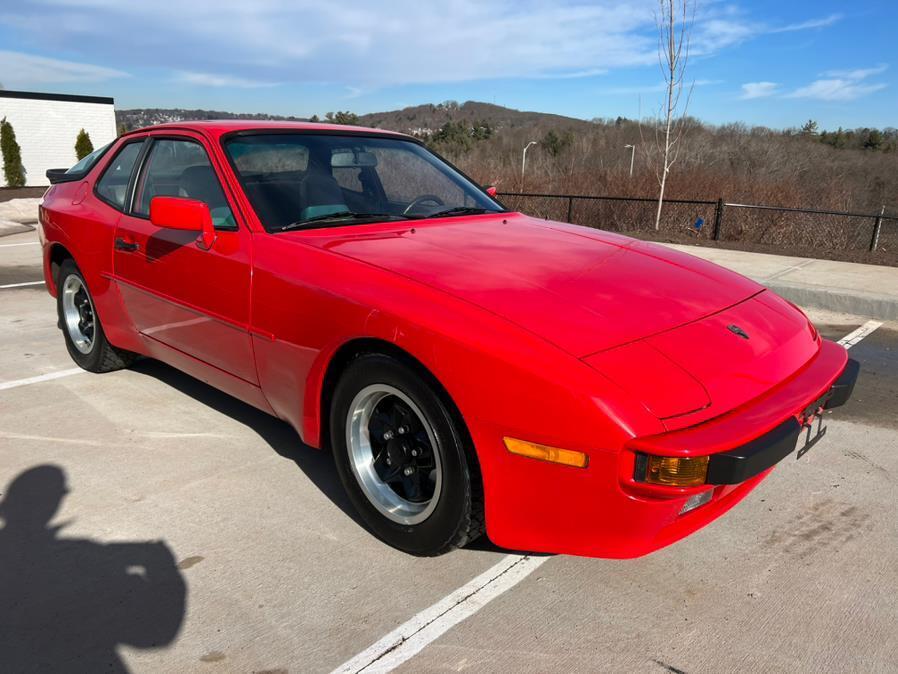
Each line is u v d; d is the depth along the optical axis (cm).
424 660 198
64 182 440
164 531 262
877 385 456
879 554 256
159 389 413
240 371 300
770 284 729
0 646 201
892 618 219
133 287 356
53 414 373
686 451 184
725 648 204
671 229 1323
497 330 208
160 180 348
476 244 285
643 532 200
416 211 336
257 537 260
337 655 199
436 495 229
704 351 218
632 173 1709
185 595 225
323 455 329
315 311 250
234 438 346
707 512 223
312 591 229
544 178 1939
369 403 250
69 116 2875
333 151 338
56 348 498
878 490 308
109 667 193
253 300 278
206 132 325
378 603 223
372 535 262
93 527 264
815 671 196
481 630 211
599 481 193
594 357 201
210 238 293
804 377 234
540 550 214
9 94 2688
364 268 247
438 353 211
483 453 208
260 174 308
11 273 805
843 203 1588
